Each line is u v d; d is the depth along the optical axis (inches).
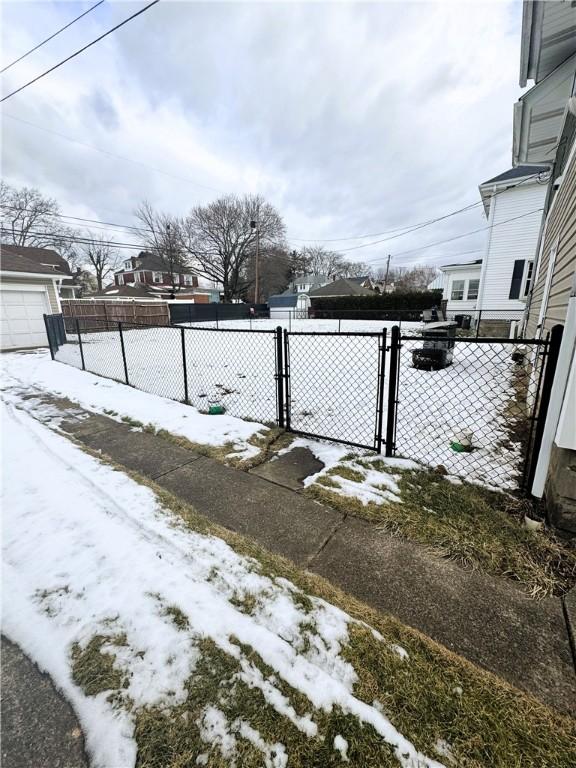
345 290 1099.3
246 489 91.2
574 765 35.3
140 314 641.6
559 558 63.0
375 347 334.3
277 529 74.5
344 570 62.6
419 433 127.9
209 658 46.9
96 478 97.3
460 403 163.2
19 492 91.0
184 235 1131.3
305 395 185.3
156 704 41.7
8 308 389.1
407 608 54.4
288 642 48.7
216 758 36.4
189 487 93.2
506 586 58.3
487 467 100.0
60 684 44.5
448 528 71.7
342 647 47.8
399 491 86.3
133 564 64.6
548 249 224.2
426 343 251.6
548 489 74.2
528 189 400.8
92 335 503.5
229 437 125.3
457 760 35.7
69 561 65.8
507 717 39.4
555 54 113.7
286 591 57.6
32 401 177.3
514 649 47.7
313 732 38.2
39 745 38.1
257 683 43.5
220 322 863.7
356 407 162.2
